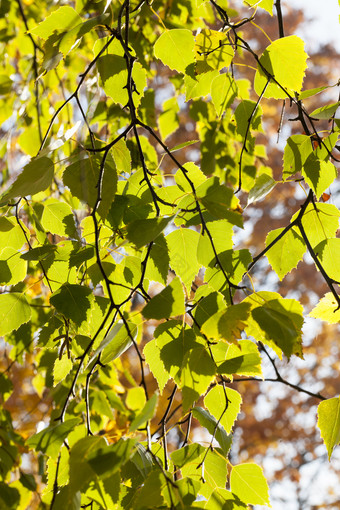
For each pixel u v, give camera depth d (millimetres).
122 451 929
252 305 977
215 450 1022
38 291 1549
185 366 979
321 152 1090
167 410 1040
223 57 1150
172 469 1044
